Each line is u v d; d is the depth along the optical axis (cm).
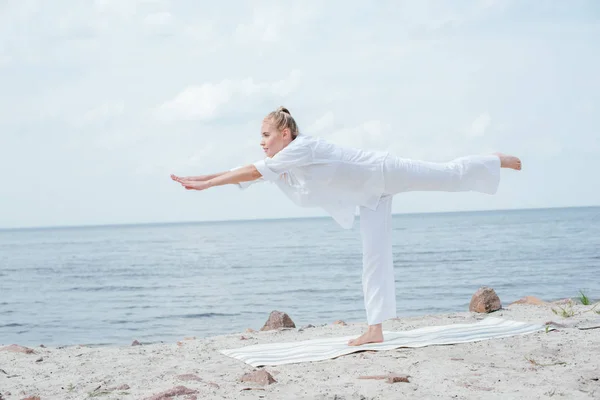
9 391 363
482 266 2795
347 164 439
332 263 3500
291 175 454
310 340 517
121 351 511
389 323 616
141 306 1856
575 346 443
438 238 5978
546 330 502
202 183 428
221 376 394
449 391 333
